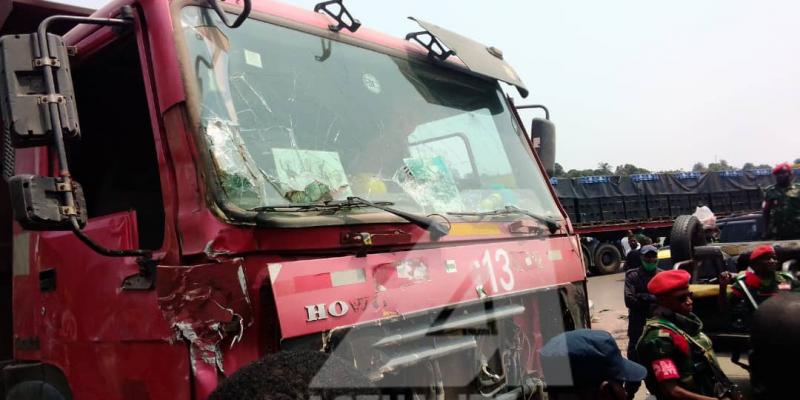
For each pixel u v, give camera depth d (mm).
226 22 2215
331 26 2951
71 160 3004
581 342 2627
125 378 2277
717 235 9172
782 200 8031
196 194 2047
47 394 2795
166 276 1984
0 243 3506
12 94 1904
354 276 2080
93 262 2504
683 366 3385
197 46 2266
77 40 2693
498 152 3512
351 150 2672
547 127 4043
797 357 2691
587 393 2609
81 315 2547
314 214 2131
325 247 2107
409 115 3068
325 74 2768
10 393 3020
